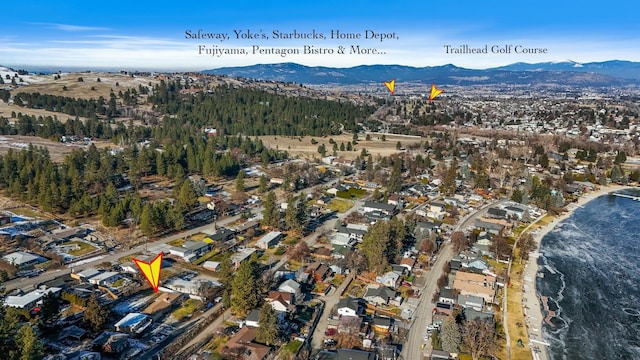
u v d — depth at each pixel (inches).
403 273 3403.1
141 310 2746.1
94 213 4362.7
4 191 4736.7
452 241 4015.8
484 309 2972.4
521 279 3491.6
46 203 4200.3
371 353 2335.1
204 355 2340.1
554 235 4586.6
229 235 3954.2
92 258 3447.3
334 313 2795.3
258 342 2437.3
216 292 3006.9
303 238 4060.0
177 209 4099.4
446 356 2410.2
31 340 2026.3
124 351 2348.7
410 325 2736.2
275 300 2753.4
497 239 3932.1
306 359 2329.0
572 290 3380.9
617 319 3004.4
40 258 3351.4
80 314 2672.2
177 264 3425.2
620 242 4429.1
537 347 2618.1
